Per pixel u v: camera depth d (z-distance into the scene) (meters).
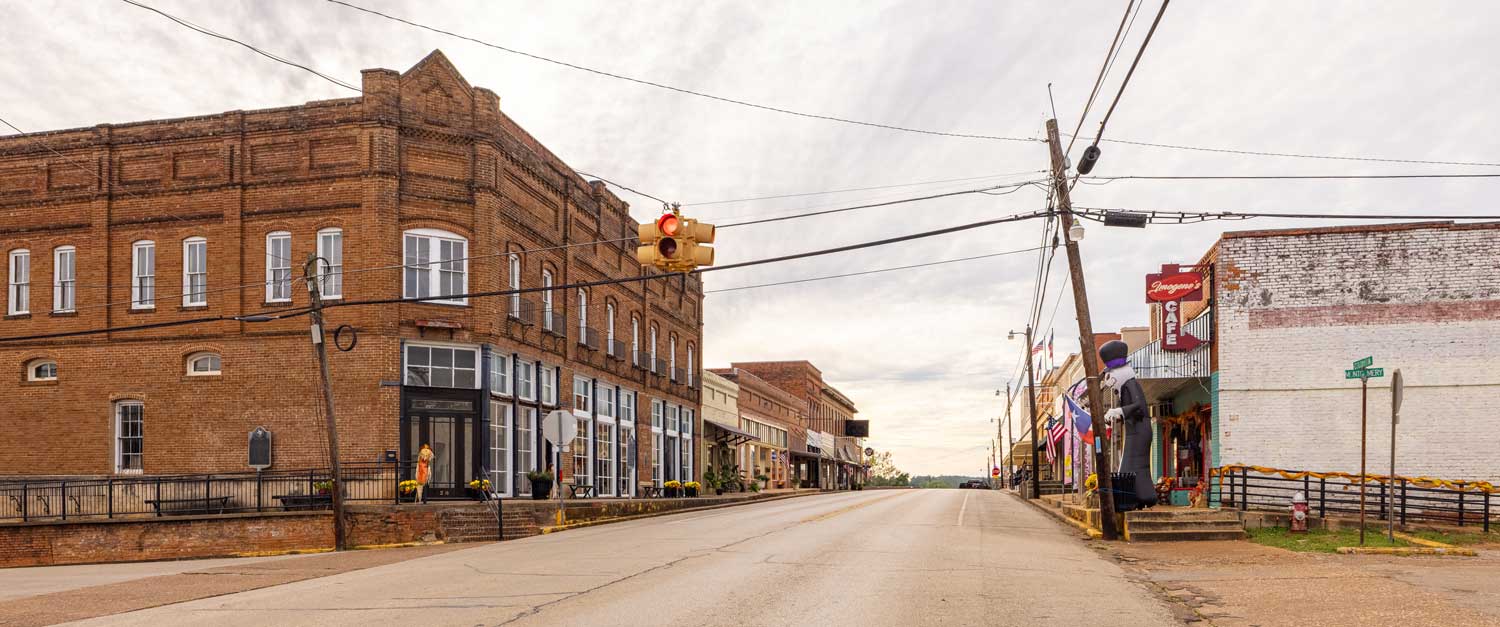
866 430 117.50
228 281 29.66
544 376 34.78
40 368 31.23
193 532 23.62
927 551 17.66
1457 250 24.97
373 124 29.23
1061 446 46.22
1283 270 25.91
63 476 30.20
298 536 24.11
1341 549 17.28
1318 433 25.30
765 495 53.50
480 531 24.66
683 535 21.75
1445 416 24.61
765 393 71.81
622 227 42.94
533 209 34.22
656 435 47.59
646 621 10.14
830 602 11.47
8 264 31.52
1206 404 28.61
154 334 30.09
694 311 54.09
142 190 30.59
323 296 29.16
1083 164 18.98
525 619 10.27
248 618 10.87
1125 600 11.77
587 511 30.05
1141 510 22.69
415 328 29.31
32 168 31.61
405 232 29.64
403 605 11.50
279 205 29.69
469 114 30.64
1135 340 49.38
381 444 28.33
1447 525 21.64
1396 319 25.14
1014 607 11.18
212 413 29.45
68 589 14.63
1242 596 12.00
